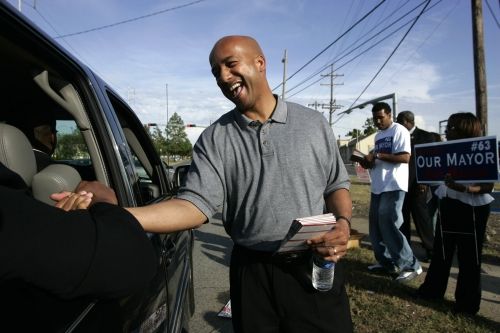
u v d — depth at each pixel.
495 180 3.09
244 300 1.66
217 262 5.16
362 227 7.61
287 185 1.60
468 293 3.31
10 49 1.38
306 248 1.56
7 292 0.83
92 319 1.04
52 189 1.41
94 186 1.30
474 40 8.82
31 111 2.20
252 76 1.59
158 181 2.76
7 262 0.72
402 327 3.13
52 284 0.79
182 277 2.37
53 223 0.80
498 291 4.00
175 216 1.48
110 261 0.86
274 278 1.61
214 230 7.24
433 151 3.49
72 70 1.48
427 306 3.53
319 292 1.61
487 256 5.22
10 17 1.10
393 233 4.12
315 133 1.66
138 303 1.36
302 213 1.61
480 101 8.76
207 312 3.57
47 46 1.30
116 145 1.68
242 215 1.66
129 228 0.95
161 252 1.75
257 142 1.62
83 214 0.89
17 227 0.75
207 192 1.60
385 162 4.20
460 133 3.40
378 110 4.36
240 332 1.70
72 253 0.80
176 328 1.92
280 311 1.62
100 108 1.61
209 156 1.65
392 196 4.09
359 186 17.64
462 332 3.06
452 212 3.34
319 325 1.60
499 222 7.81
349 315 1.70
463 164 3.26
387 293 3.82
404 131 4.16
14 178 0.88
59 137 2.31
